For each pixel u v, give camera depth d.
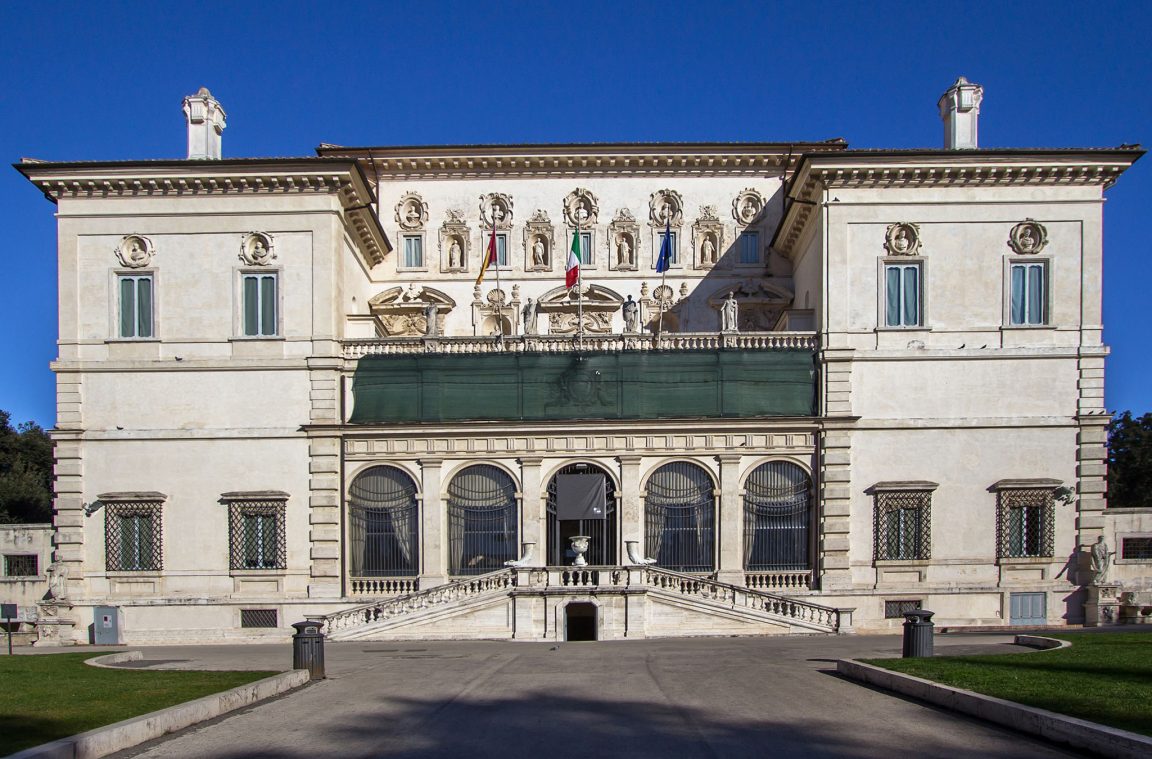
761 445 41.28
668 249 46.66
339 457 41.44
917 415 40.75
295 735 15.61
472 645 33.75
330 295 41.72
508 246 51.53
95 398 41.50
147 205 42.12
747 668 23.73
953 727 15.37
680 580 37.03
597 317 50.62
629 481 41.47
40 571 43.81
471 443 41.81
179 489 41.06
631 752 13.98
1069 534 40.38
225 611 40.44
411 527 41.62
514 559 41.31
